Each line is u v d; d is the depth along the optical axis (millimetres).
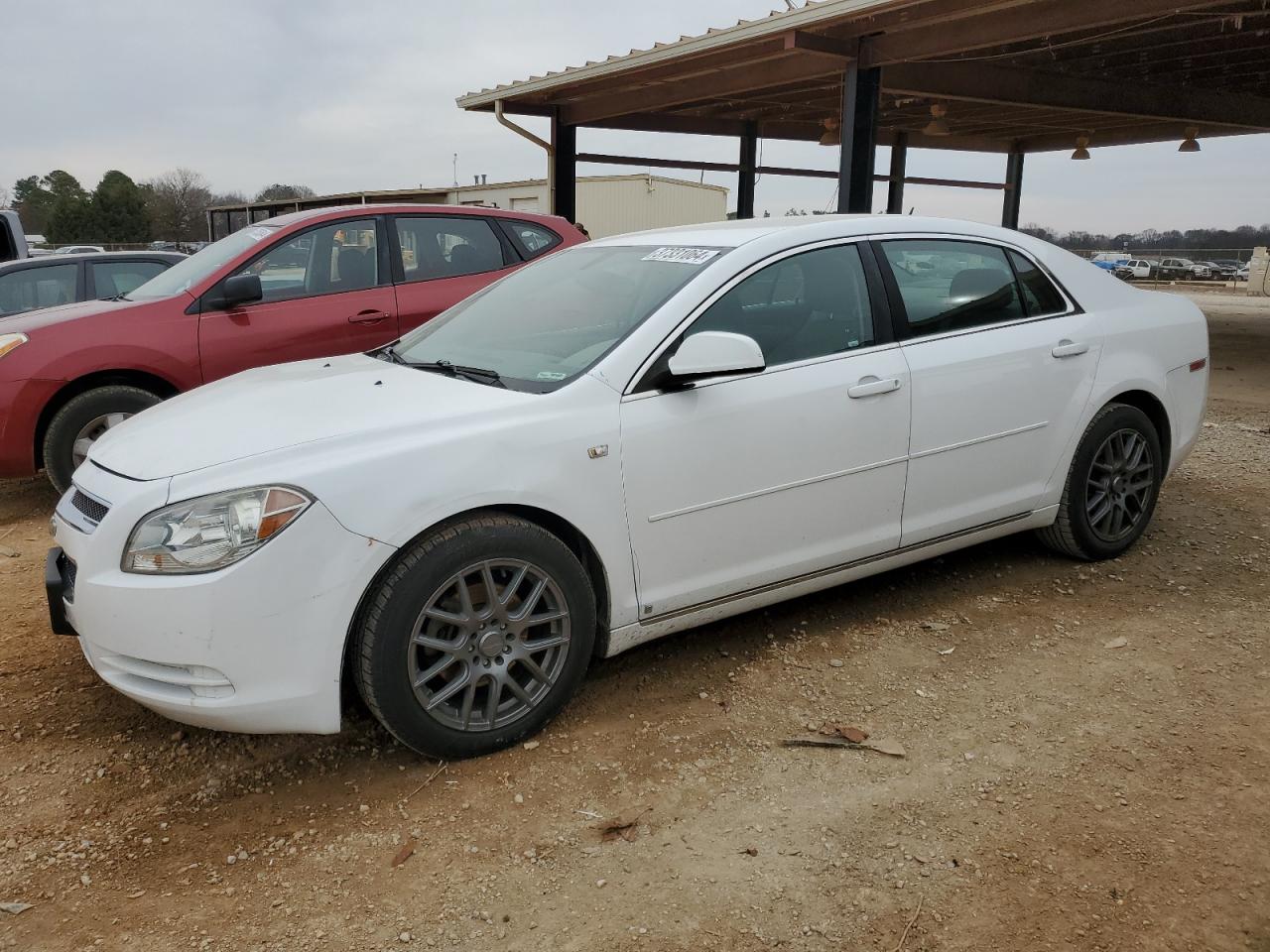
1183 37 10625
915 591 4258
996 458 3994
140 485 2742
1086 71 13078
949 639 3779
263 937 2275
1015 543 4855
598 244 4211
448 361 3631
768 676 3496
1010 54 10938
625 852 2557
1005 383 3959
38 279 8852
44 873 2521
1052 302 4254
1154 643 3713
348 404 3102
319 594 2668
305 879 2480
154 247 46438
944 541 3961
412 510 2748
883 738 3074
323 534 2660
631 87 12516
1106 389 4277
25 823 2736
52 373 5590
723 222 4176
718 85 11773
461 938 2262
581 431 3037
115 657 2746
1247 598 4117
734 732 3133
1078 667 3523
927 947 2199
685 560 3289
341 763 3012
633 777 2887
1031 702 3283
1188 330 4703
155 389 5977
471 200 28703
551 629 3068
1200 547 4742
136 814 2779
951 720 3180
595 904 2363
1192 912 2289
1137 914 2287
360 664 2803
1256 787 2770
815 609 4086
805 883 2422
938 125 14727
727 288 3404
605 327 3395
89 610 2730
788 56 10844
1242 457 6613
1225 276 46250
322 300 6305
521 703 3025
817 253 3650
